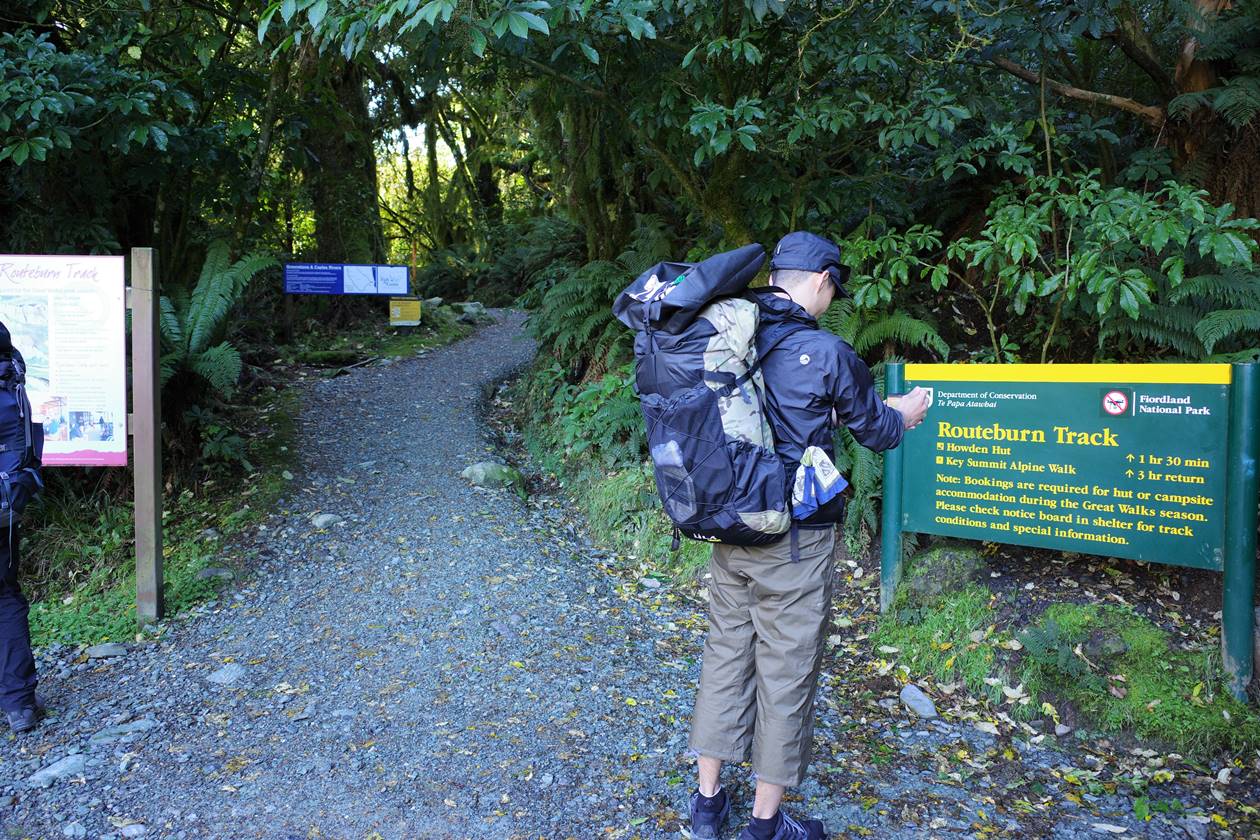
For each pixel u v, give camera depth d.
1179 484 3.13
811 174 5.36
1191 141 5.02
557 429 6.58
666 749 2.96
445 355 10.22
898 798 2.71
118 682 3.45
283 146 8.16
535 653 3.67
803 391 2.22
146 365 3.95
